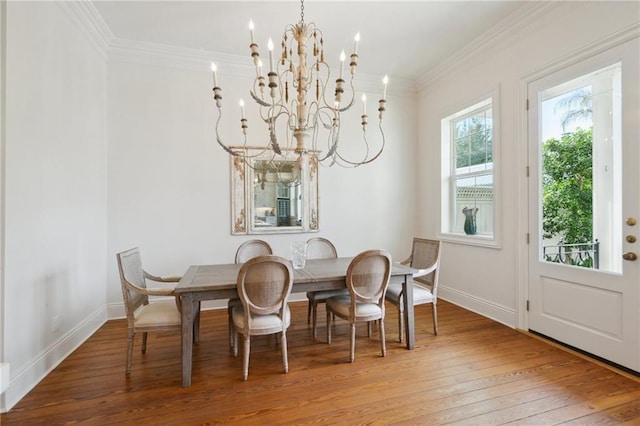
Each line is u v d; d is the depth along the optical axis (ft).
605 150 7.85
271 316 7.55
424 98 14.80
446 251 13.60
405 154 15.14
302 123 7.56
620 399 6.42
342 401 6.43
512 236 10.37
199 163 12.24
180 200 12.04
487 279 11.44
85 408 6.19
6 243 6.24
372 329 10.32
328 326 9.27
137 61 11.50
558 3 8.67
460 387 6.91
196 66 12.14
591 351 8.16
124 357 8.36
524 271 9.98
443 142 13.76
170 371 7.62
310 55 12.34
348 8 9.40
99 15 9.61
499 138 10.81
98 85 10.62
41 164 7.40
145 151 11.64
